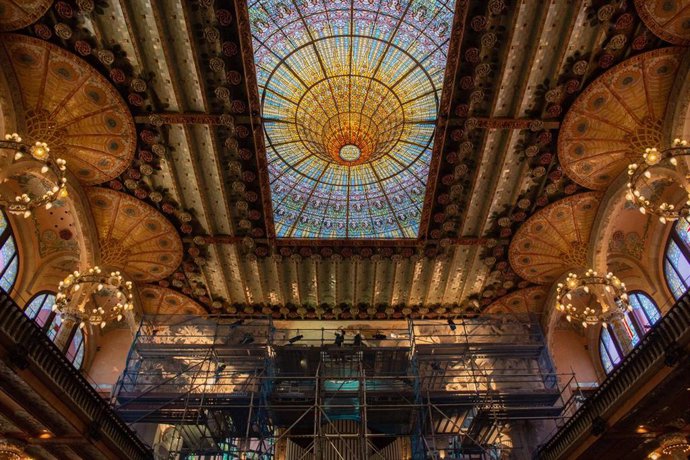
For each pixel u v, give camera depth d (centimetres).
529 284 2048
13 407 1176
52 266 1925
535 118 1478
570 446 1515
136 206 1712
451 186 1691
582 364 2225
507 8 1255
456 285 2075
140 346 1883
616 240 1909
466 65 1373
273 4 1325
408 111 1574
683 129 1375
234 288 2070
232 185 1673
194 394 1745
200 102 1435
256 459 1742
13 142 1030
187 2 1225
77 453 1384
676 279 1784
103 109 1419
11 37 1234
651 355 1186
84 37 1264
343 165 1712
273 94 1515
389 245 1883
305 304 2158
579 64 1330
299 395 1812
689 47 1297
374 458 1930
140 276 1970
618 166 1591
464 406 1811
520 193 1714
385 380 1942
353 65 1491
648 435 1356
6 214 1731
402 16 1366
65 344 1584
